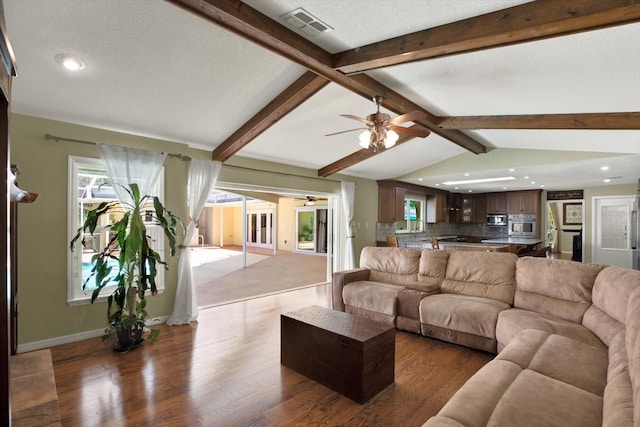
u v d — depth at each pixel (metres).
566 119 3.79
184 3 2.07
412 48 2.46
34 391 1.92
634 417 1.23
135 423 2.20
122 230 3.41
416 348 3.40
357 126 4.64
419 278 4.27
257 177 5.56
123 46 2.59
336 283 4.52
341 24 2.38
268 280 7.07
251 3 2.22
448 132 5.16
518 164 6.06
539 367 1.98
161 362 3.08
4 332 1.38
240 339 3.66
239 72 3.12
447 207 10.04
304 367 2.83
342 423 2.20
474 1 2.04
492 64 2.78
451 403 1.64
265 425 2.18
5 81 1.33
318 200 12.28
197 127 4.09
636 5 1.73
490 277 3.68
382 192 8.02
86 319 3.68
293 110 3.88
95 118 3.58
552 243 11.68
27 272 3.33
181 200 4.42
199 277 7.42
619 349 2.00
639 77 2.62
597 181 7.65
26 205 3.32
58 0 2.15
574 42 2.24
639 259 5.47
